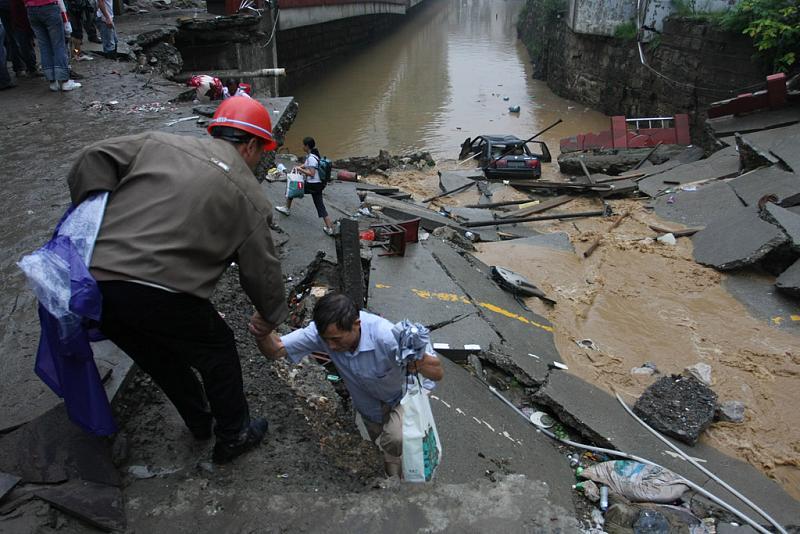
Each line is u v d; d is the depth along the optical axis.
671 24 20.89
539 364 6.11
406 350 2.82
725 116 15.43
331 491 2.97
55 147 7.11
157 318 2.39
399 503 2.78
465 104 28.22
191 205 2.34
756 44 17.03
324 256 7.28
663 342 7.77
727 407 6.08
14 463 2.73
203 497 2.79
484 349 5.98
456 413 4.59
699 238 11.04
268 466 3.07
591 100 26.98
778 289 9.06
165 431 3.22
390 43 49.41
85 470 2.77
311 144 8.02
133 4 19.98
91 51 12.69
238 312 4.96
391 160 18.14
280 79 27.50
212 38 16.64
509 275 8.49
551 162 19.19
